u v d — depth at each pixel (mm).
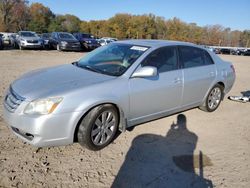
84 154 3545
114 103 3598
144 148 3822
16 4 76688
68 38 21094
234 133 4586
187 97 4801
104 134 3668
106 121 3646
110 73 3906
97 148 3631
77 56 16906
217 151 3889
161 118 4965
